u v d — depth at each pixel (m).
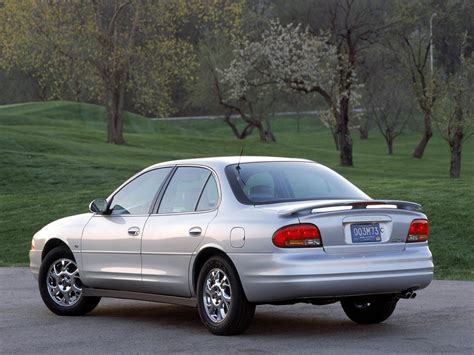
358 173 71.00
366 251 11.84
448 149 118.69
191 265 12.49
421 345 11.25
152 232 13.12
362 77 106.19
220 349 11.20
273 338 11.99
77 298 14.47
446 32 94.50
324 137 144.88
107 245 13.82
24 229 31.83
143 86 70.88
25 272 22.33
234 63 74.56
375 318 13.12
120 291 13.77
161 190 13.45
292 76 71.56
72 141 77.00
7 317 14.45
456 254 24.12
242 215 12.02
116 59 69.00
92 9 67.94
